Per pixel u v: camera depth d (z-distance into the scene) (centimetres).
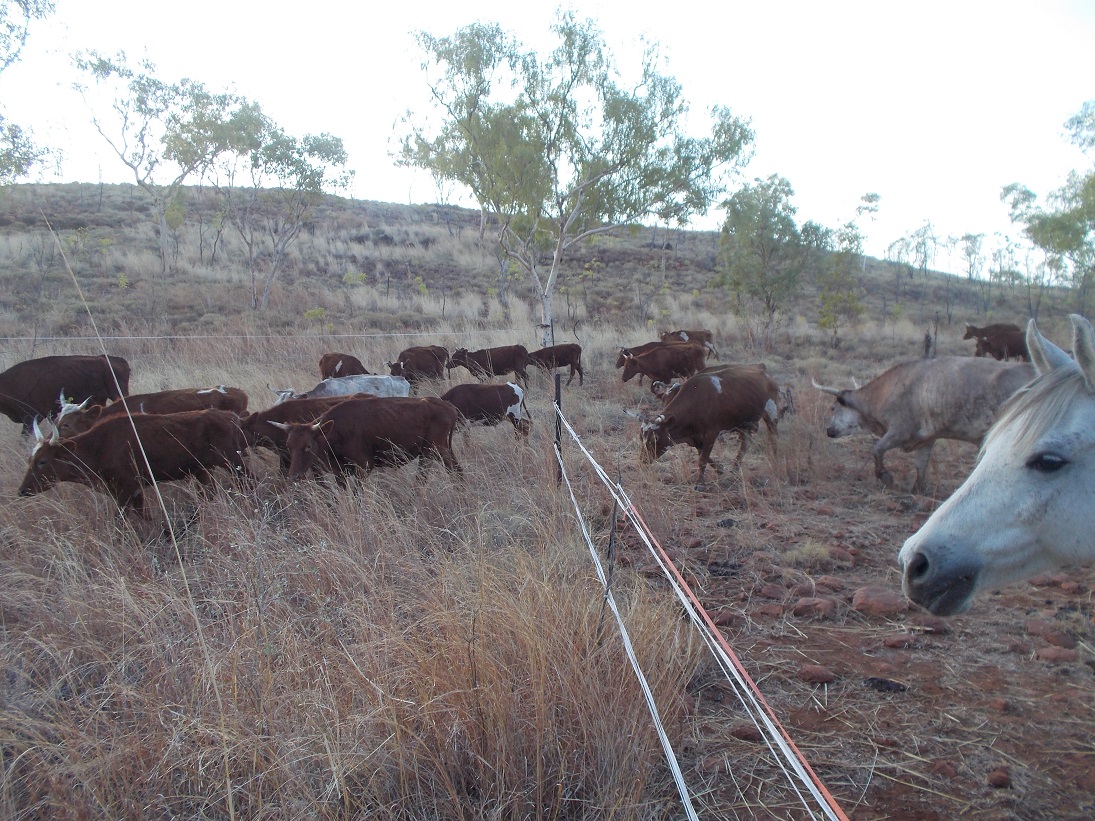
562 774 308
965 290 4869
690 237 6347
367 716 324
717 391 855
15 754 340
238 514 634
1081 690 406
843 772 342
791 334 2709
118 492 661
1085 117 2841
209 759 319
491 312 2805
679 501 784
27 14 1302
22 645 423
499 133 1861
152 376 1265
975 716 385
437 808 310
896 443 848
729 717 389
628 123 1842
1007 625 489
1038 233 3094
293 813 296
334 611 465
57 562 504
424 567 518
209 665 352
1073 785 329
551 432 862
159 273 3109
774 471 876
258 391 1190
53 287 2673
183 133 2978
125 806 302
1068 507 254
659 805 317
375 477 788
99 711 347
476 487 720
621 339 2202
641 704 354
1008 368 752
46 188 4872
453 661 358
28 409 1026
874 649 461
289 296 2933
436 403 789
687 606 326
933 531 269
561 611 403
